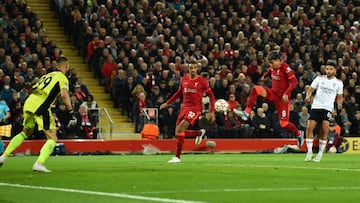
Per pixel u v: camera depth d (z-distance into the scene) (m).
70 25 90.44
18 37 82.38
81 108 76.06
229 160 57.44
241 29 96.31
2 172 40.97
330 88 53.78
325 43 99.06
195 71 52.06
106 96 85.69
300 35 97.88
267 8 100.94
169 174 38.16
